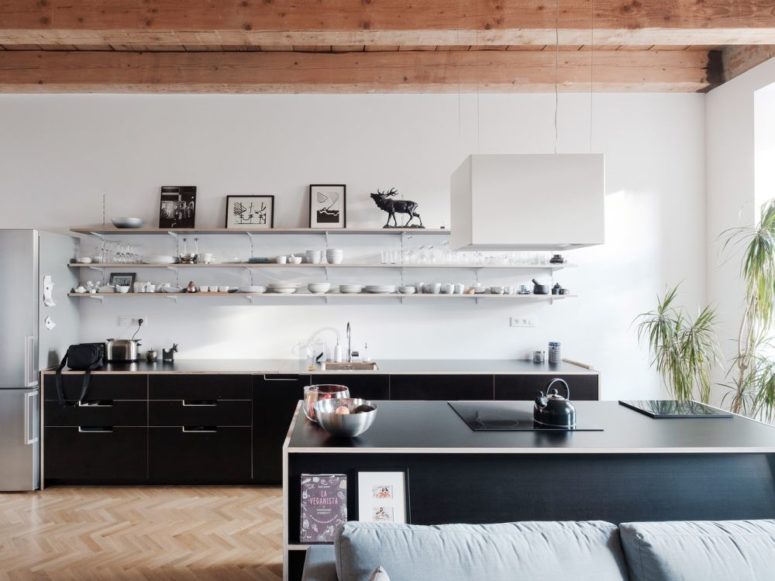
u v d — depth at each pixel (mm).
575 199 2391
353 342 4465
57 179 4367
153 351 4277
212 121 4414
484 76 4133
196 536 3057
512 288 4332
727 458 2191
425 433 2260
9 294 3709
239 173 4422
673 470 2182
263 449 3801
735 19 3068
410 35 3162
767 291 3447
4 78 4047
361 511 2088
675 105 4488
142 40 3221
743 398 3725
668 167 4484
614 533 1525
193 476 3791
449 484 2164
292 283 4207
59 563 2746
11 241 3719
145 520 3266
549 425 2354
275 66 4109
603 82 4168
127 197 4387
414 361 4344
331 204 4402
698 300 4473
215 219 4402
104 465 3770
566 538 1482
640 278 4492
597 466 2182
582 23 3064
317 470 2148
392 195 4258
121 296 4395
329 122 4441
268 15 3076
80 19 3057
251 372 3789
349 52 4113
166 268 4395
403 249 4406
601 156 2402
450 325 4492
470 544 1437
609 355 4492
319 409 2312
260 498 3621
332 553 1618
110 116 4387
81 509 3430
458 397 3814
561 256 4332
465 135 4457
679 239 4480
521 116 4473
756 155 3918
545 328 4496
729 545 1431
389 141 4453
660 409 2678
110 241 4379
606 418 2531
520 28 3066
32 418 3717
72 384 3764
